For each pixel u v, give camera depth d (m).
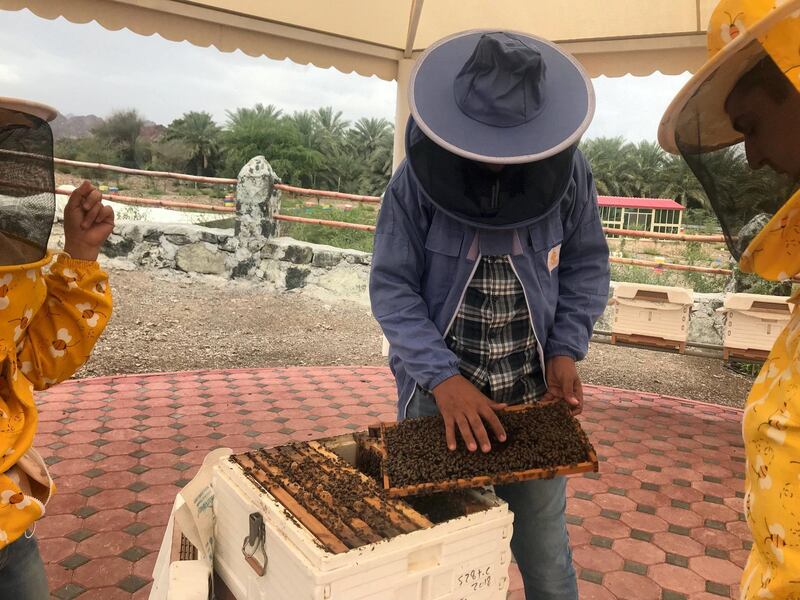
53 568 2.49
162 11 3.41
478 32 1.53
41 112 1.17
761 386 0.89
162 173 7.35
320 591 1.04
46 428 3.87
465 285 1.59
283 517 1.16
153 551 2.63
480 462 1.32
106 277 1.45
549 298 1.66
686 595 2.46
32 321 1.37
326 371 5.47
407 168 1.61
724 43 0.83
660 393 5.25
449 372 1.47
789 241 0.82
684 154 0.96
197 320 6.33
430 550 1.20
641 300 4.89
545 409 1.51
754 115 0.83
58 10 3.19
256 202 6.91
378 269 1.63
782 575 0.80
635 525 2.99
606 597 2.43
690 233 6.81
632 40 3.77
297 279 7.01
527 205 1.41
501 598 1.33
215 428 3.99
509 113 1.34
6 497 1.18
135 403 4.39
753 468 0.87
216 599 1.48
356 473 1.35
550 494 1.64
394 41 4.12
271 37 3.80
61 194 7.00
